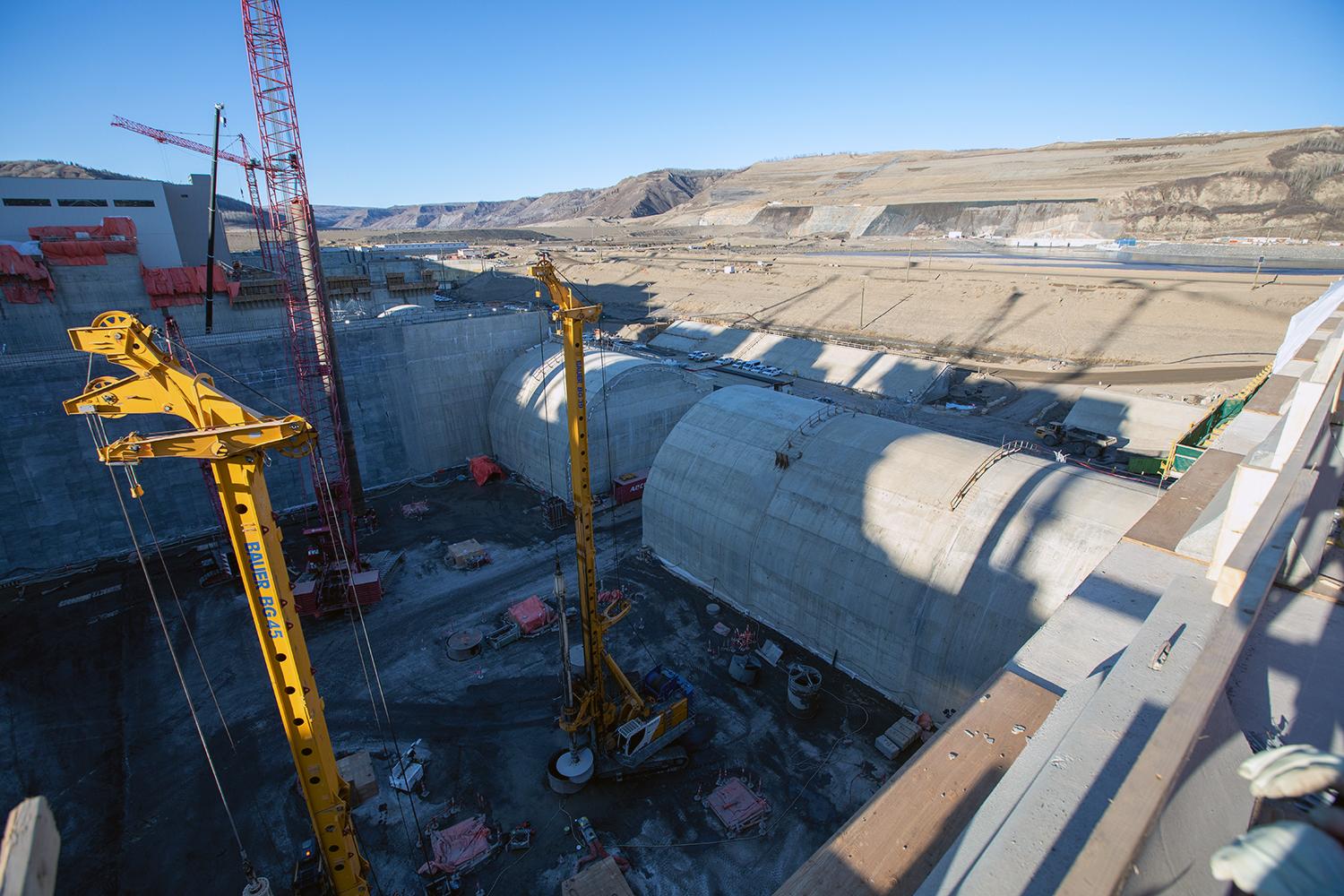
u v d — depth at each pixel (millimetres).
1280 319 84500
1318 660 6199
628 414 56656
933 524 31875
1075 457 61281
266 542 16656
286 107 41594
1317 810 3070
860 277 134250
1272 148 198375
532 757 30109
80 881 24984
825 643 35500
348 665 36281
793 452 39125
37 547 44875
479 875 24922
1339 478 8336
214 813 27562
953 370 84250
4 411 42750
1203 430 41812
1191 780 3822
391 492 59000
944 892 4355
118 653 37250
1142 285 102188
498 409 62969
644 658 36250
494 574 45281
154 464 48000
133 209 72188
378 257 108688
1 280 55062
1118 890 2611
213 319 64562
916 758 6262
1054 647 7625
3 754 30531
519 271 180250
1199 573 8633
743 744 30562
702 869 25031
